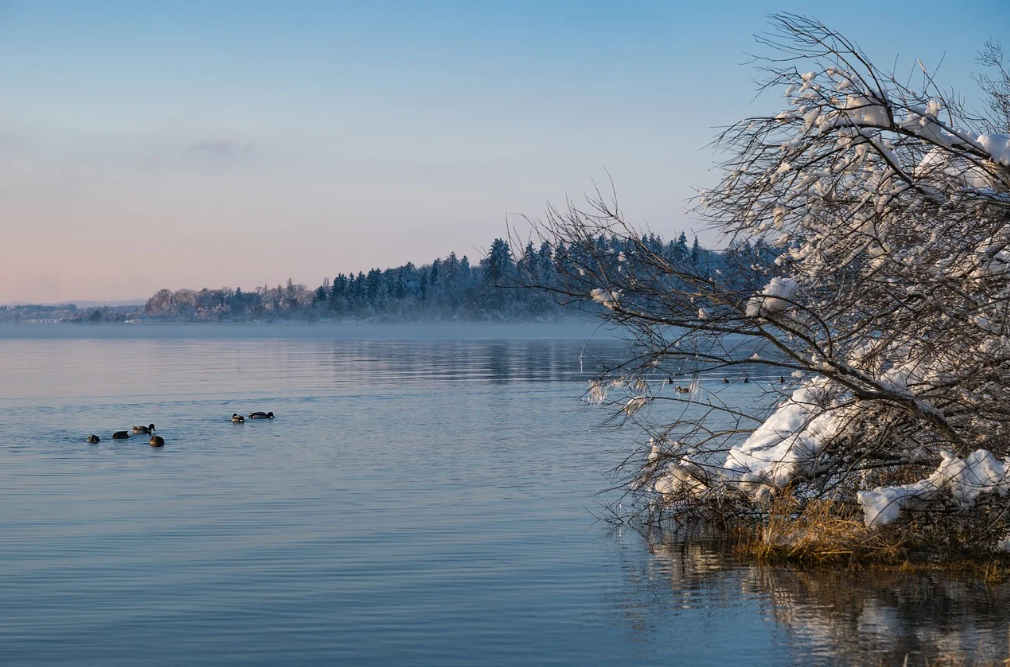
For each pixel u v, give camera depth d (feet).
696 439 61.67
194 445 88.22
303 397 143.13
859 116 34.86
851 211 36.73
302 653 31.50
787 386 42.91
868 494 40.11
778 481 44.29
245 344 432.25
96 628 33.94
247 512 55.06
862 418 41.32
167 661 30.81
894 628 32.94
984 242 35.76
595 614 35.19
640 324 38.29
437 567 41.83
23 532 49.60
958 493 38.75
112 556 44.11
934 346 36.65
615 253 37.55
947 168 36.63
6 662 30.78
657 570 41.06
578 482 65.36
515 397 139.85
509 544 46.24
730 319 37.29
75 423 109.50
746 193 35.78
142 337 605.31
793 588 38.04
